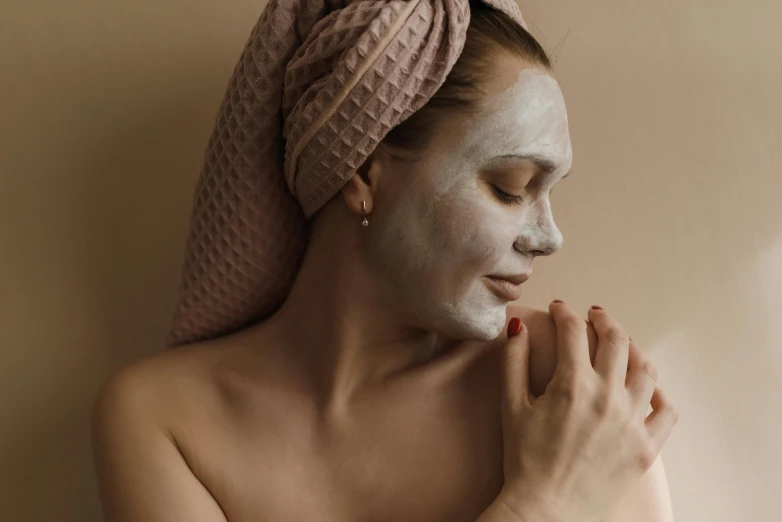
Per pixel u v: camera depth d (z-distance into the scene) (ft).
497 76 1.90
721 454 2.91
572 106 2.85
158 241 3.00
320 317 2.29
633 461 2.03
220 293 2.47
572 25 2.80
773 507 2.91
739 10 2.74
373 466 2.23
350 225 2.14
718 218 2.84
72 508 3.06
